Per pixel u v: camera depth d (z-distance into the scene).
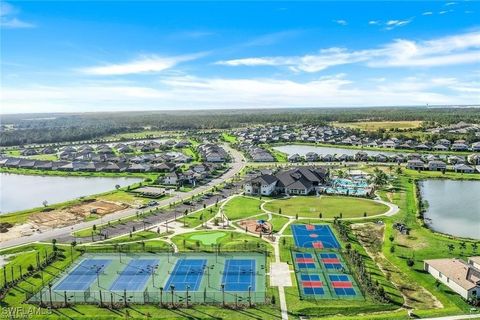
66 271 83.38
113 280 79.19
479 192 152.38
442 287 73.81
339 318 64.12
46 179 195.50
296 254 89.62
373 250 92.75
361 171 188.25
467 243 94.75
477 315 63.69
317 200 137.75
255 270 82.06
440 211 125.94
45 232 108.00
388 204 130.75
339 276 79.12
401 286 75.19
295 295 71.75
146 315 66.38
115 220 117.75
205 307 68.50
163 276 80.44
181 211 126.06
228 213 122.50
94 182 186.12
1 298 72.44
